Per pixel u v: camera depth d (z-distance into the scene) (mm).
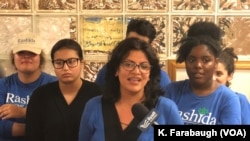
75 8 2621
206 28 1939
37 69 1988
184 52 1615
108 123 1343
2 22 2635
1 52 2631
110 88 1394
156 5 2600
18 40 1994
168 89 1666
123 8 2605
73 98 1762
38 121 1740
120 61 1327
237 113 1510
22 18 2635
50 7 2625
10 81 2010
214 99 1556
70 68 1731
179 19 2602
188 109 1581
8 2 2627
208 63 1558
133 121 1327
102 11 2613
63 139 1707
